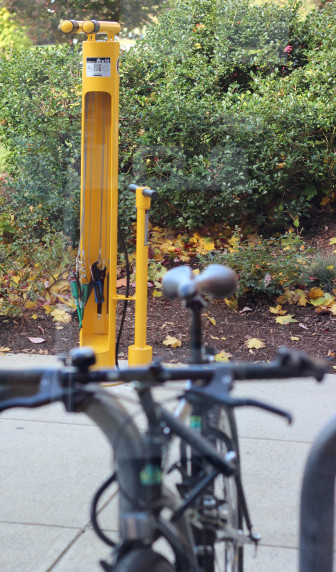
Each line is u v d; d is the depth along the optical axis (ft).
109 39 11.19
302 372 4.75
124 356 12.01
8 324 11.34
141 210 11.41
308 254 17.02
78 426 6.46
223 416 5.21
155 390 4.62
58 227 14.37
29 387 4.53
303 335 13.87
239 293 13.62
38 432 6.70
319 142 17.39
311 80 17.51
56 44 11.06
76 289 10.75
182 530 4.62
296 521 7.06
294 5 16.92
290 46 17.70
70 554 5.67
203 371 4.74
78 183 12.01
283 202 16.92
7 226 14.49
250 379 4.84
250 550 6.82
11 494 6.29
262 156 14.60
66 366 4.84
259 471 7.81
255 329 13.44
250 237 14.76
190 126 13.11
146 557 4.19
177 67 14.69
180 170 12.71
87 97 11.44
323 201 19.12
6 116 15.39
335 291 15.61
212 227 13.61
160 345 10.39
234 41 15.87
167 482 4.58
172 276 5.29
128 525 4.20
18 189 14.90
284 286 14.75
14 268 12.91
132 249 13.73
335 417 5.66
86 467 6.00
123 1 11.06
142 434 4.42
